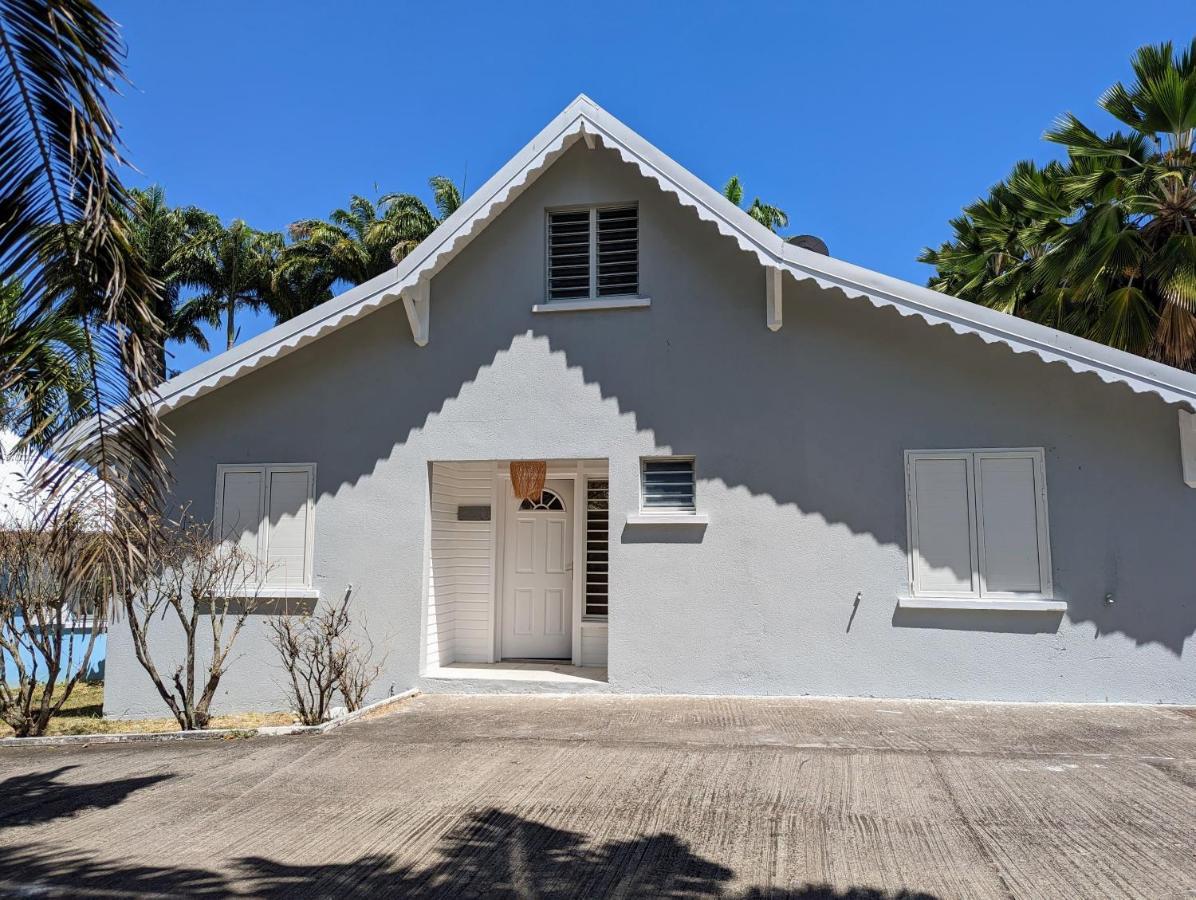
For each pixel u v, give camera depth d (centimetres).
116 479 655
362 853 533
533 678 1052
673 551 1013
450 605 1196
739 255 1035
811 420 999
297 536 1095
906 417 979
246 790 668
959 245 2006
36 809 634
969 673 944
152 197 3834
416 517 1077
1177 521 913
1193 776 654
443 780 678
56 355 646
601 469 1216
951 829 553
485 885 484
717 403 1022
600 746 772
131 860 528
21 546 950
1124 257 1373
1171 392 862
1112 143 1509
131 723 1052
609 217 1097
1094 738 773
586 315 1065
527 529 1253
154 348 637
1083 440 941
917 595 959
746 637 989
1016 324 908
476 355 1084
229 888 484
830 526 984
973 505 956
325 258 3797
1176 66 1447
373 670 1062
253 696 1077
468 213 1053
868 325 996
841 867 498
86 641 1575
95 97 546
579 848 536
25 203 571
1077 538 933
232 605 1095
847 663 966
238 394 1126
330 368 1113
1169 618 908
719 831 559
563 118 1048
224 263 3888
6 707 954
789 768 691
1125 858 503
